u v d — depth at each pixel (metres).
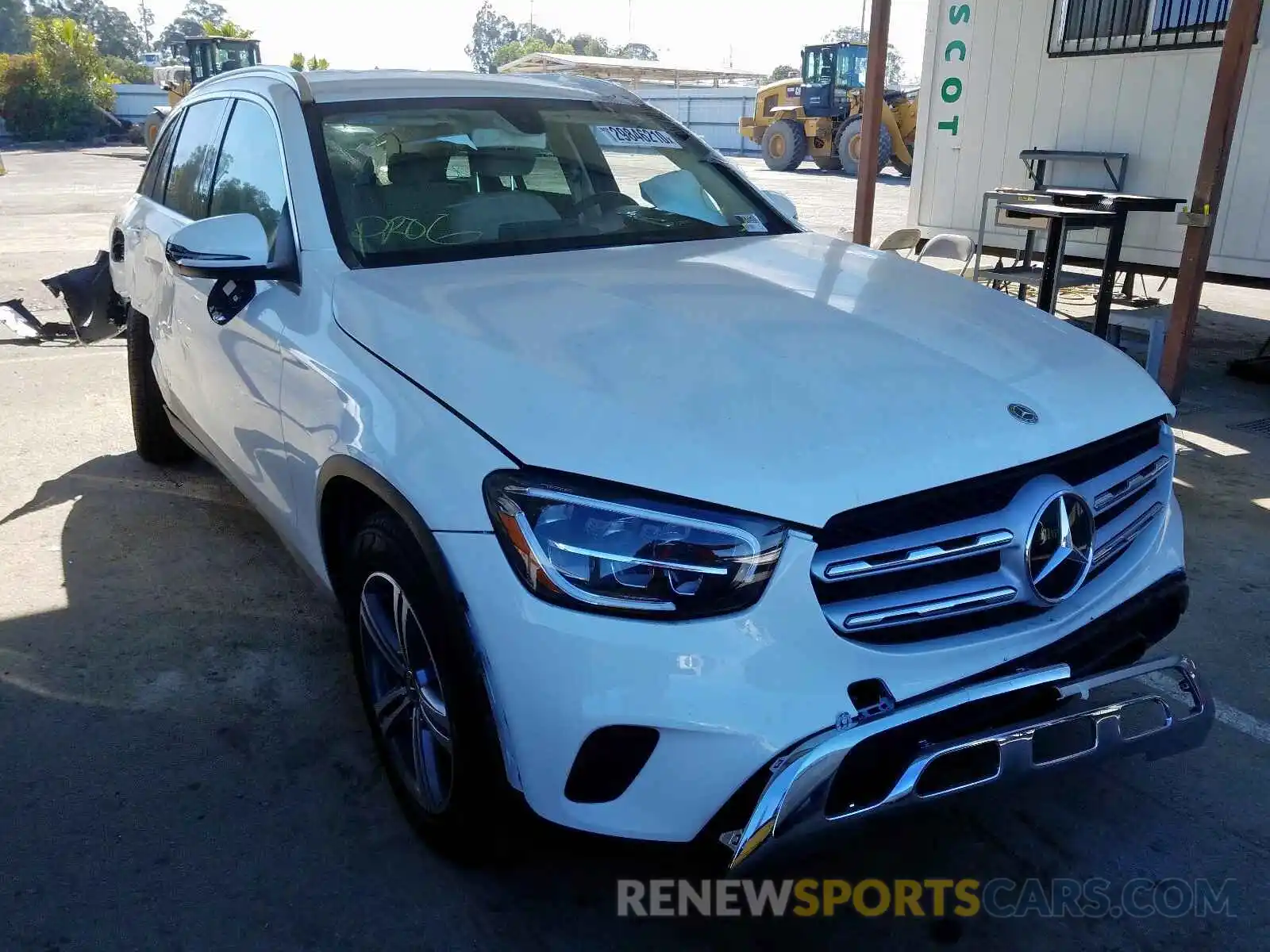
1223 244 6.61
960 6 7.93
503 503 1.90
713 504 1.80
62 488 4.69
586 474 1.85
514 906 2.31
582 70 45.41
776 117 25.17
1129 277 8.12
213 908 2.29
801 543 1.80
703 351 2.17
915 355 2.25
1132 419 2.25
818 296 2.61
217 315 3.07
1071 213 6.07
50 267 10.08
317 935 2.22
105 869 2.41
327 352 2.49
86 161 28.70
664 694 1.79
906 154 21.52
